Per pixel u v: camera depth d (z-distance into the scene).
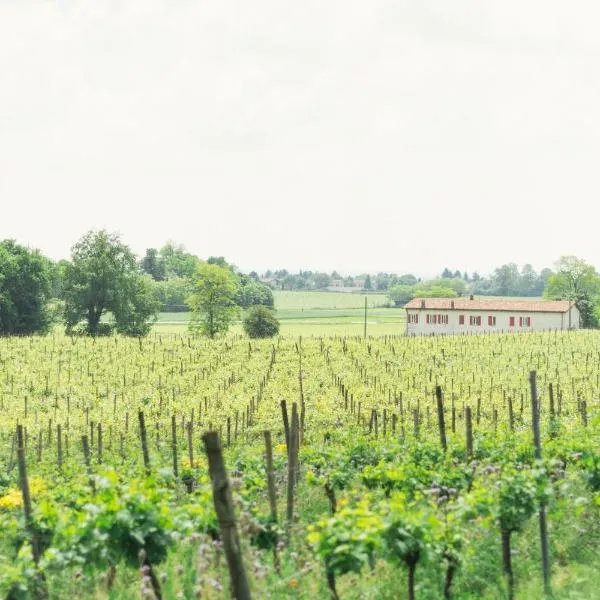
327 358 57.94
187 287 163.50
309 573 10.30
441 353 62.09
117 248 93.31
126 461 19.05
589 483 14.13
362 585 10.26
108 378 50.44
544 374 51.47
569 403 36.25
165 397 43.28
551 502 11.40
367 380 48.19
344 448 18.42
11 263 87.62
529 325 98.81
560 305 98.88
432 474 14.16
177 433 30.70
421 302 106.44
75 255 92.19
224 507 8.09
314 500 15.88
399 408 37.16
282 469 17.89
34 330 90.06
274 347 63.25
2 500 13.80
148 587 9.25
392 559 9.31
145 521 9.62
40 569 9.00
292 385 46.06
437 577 10.73
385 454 17.28
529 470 11.59
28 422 35.81
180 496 16.44
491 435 20.14
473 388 45.03
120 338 71.62
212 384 47.25
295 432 13.00
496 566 11.25
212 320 96.38
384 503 9.86
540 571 11.35
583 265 122.19
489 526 11.09
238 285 152.88
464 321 102.62
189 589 9.98
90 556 9.62
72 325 91.44
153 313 95.75
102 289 91.25
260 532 11.05
